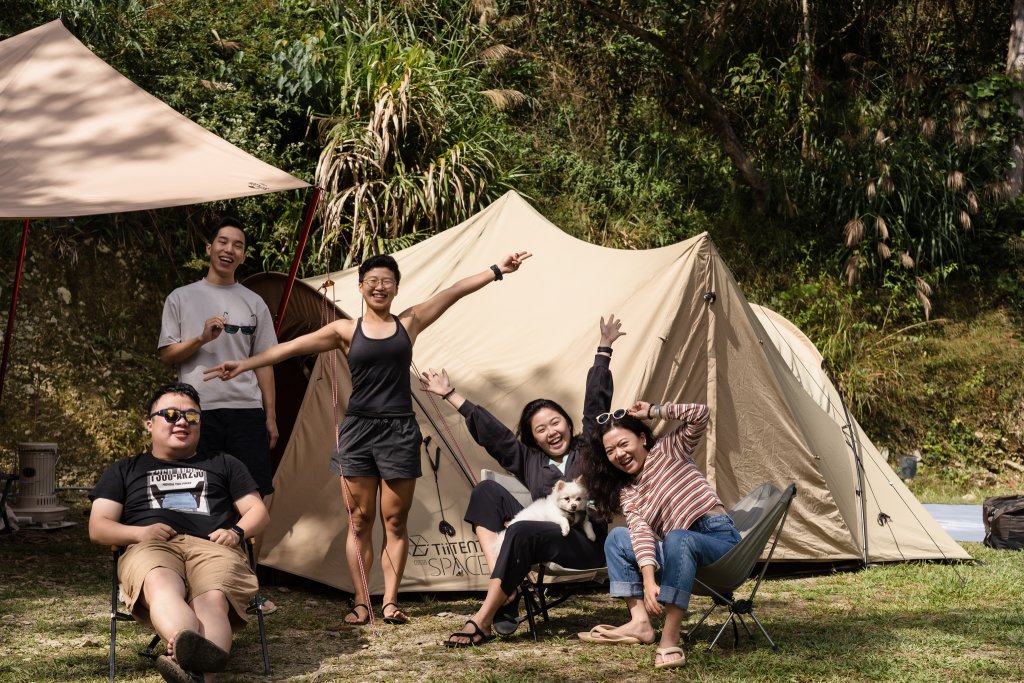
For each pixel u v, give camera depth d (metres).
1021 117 14.06
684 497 4.50
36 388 8.79
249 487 4.24
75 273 9.61
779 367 6.62
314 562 5.65
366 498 5.09
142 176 5.35
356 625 4.95
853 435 7.16
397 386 5.03
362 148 10.45
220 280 5.15
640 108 14.49
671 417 4.51
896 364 12.33
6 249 9.23
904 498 7.13
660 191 13.48
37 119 5.84
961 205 13.30
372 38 11.81
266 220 10.69
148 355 9.77
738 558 4.28
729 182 13.92
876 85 14.69
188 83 10.45
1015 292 13.27
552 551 4.59
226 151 5.76
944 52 15.64
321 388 5.96
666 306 6.10
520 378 6.18
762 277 13.05
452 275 7.13
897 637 4.66
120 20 10.62
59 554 6.36
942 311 13.16
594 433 4.66
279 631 4.80
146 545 3.85
